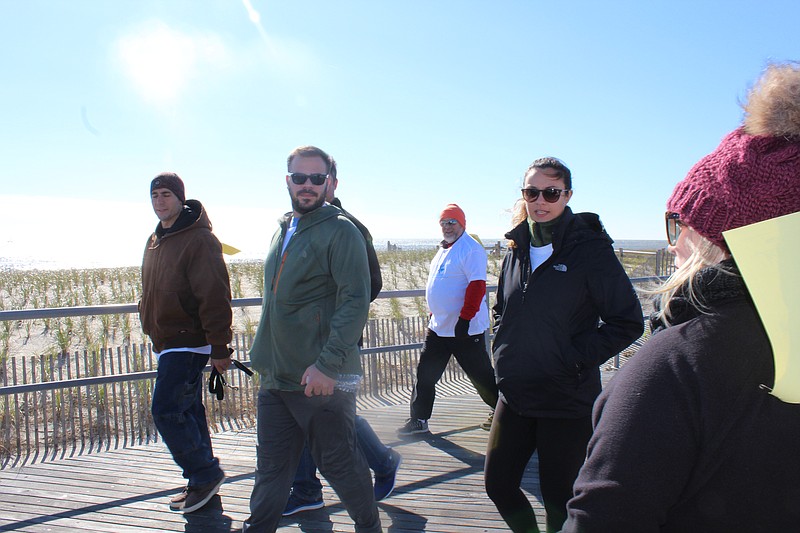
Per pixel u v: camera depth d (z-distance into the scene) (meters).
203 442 3.24
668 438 0.88
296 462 2.61
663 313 1.03
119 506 3.21
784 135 0.87
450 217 4.20
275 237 2.69
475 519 3.09
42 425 4.40
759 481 0.85
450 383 6.04
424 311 11.62
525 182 2.39
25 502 3.25
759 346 0.87
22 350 8.90
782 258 0.79
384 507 3.24
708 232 0.91
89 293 14.11
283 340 2.47
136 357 4.48
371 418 4.84
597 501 0.91
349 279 2.41
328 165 2.53
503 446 2.41
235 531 2.96
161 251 3.14
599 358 2.19
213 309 3.11
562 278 2.26
